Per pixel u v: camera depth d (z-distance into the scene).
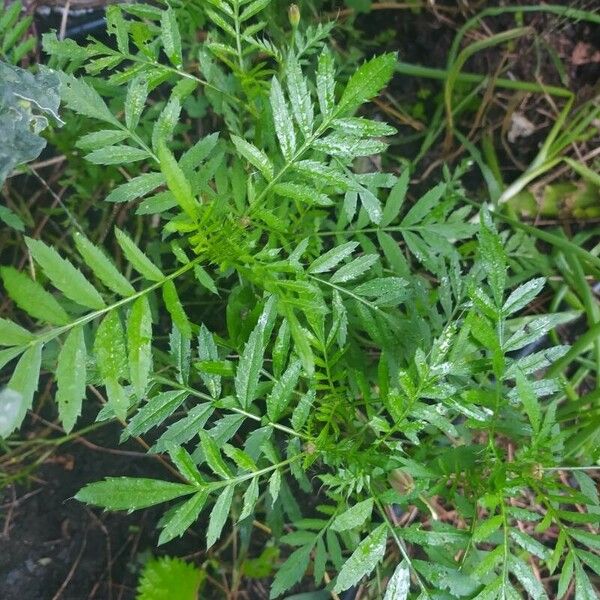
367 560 0.30
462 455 0.35
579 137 0.59
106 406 0.31
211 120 0.56
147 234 0.53
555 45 0.61
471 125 0.61
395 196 0.42
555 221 0.59
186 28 0.47
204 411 0.32
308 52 0.39
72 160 0.50
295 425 0.33
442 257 0.42
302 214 0.39
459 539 0.32
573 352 0.50
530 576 0.30
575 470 0.37
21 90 0.35
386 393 0.33
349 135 0.29
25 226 0.52
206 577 0.49
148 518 0.50
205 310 0.52
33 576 0.49
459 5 0.62
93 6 0.54
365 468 0.33
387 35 0.61
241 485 0.45
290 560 0.35
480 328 0.30
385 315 0.38
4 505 0.50
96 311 0.26
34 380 0.25
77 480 0.51
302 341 0.28
